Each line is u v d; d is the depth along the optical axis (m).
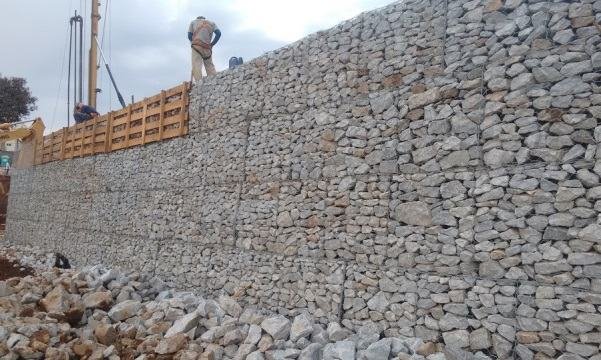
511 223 7.10
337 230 9.48
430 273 7.95
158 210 15.02
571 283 6.47
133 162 16.81
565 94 6.79
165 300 11.05
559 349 6.45
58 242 21.38
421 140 8.34
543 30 7.07
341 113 9.74
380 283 8.58
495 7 7.62
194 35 15.71
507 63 7.39
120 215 17.03
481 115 7.61
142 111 16.67
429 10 8.48
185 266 13.34
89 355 8.69
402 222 8.45
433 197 8.05
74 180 21.00
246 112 12.21
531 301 6.77
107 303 10.88
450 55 8.11
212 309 9.81
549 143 6.87
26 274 17.19
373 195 8.95
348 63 9.74
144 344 8.76
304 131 10.52
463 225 7.62
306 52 10.72
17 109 46.22
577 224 6.51
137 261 15.42
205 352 8.30
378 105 9.08
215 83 13.49
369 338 8.16
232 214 12.10
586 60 6.66
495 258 7.21
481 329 7.20
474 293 7.35
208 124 13.52
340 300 9.11
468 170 7.68
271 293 10.59
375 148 9.05
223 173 12.68
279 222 10.77
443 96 8.10
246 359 8.18
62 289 10.55
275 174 11.10
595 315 6.21
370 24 9.44
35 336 8.67
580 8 6.79
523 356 6.73
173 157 14.72
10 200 28.66
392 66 8.95
